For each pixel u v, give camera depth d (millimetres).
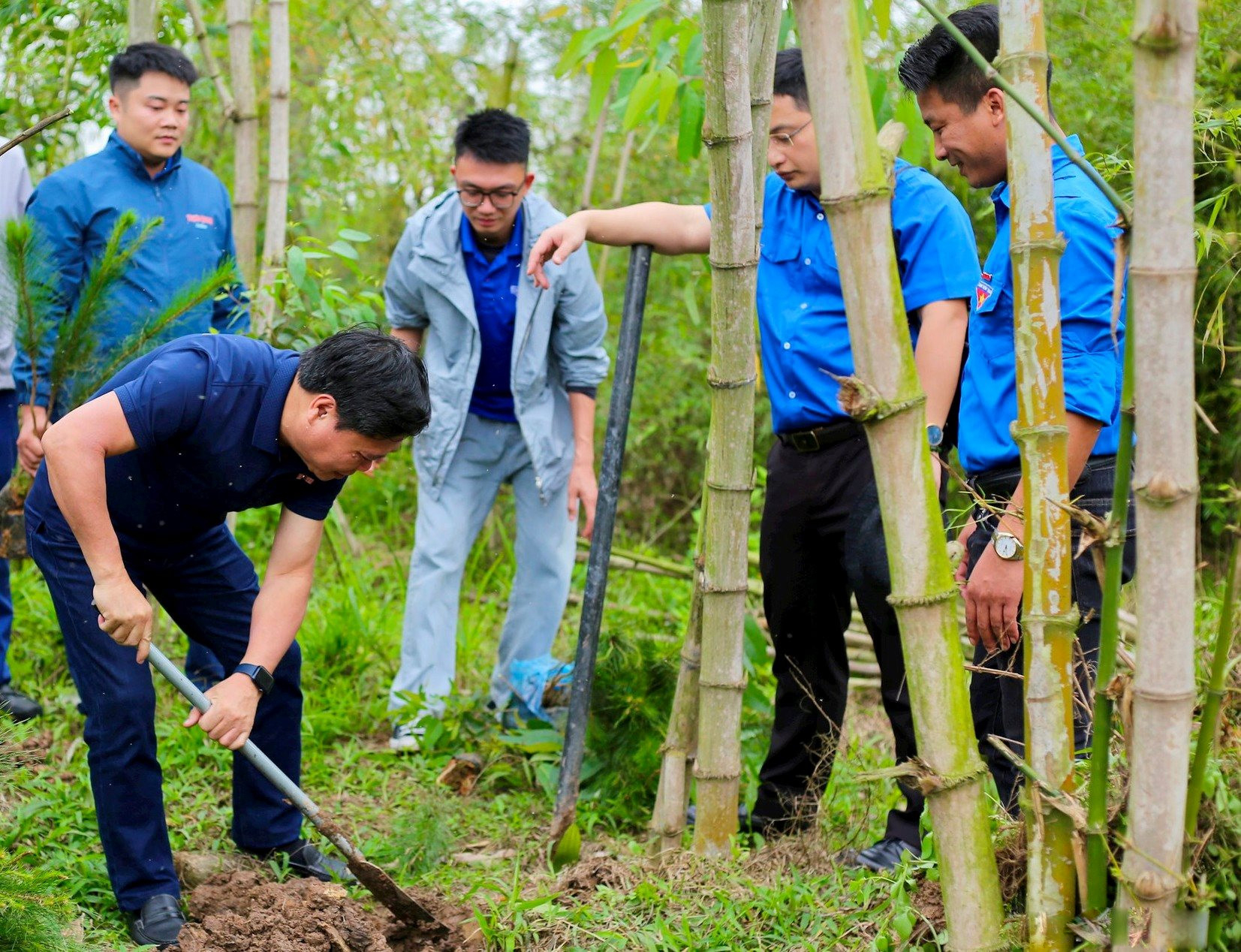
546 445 4152
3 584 3980
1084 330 2525
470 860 3379
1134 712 1770
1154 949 1807
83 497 2510
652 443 6863
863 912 2711
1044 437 1888
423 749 4031
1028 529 1920
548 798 3805
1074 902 1925
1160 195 1604
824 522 3166
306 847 3244
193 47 6039
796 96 2932
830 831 3244
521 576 4281
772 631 3393
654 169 6562
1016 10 1856
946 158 2713
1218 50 2574
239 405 2656
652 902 2854
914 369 1837
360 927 2795
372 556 6043
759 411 6207
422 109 6609
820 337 3070
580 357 4188
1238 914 1886
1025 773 1919
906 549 1880
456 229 4023
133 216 3236
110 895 3000
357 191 6664
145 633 2621
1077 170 2645
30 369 3631
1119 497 1790
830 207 1803
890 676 3137
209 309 3967
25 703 3971
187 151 6211
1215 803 1894
